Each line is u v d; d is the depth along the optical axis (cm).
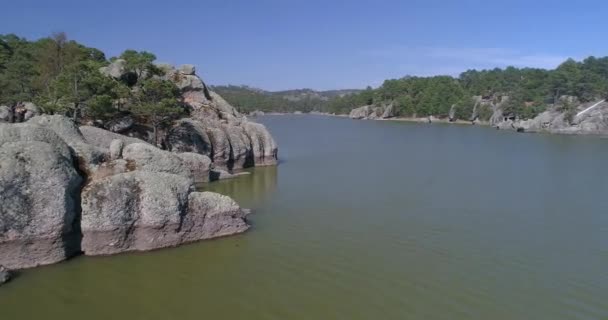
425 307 2552
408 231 3844
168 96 6675
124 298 2586
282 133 15350
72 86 6494
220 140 6812
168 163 3791
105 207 3077
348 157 8738
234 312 2469
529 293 2742
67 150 3184
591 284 2875
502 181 6234
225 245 3394
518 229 3966
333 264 3106
